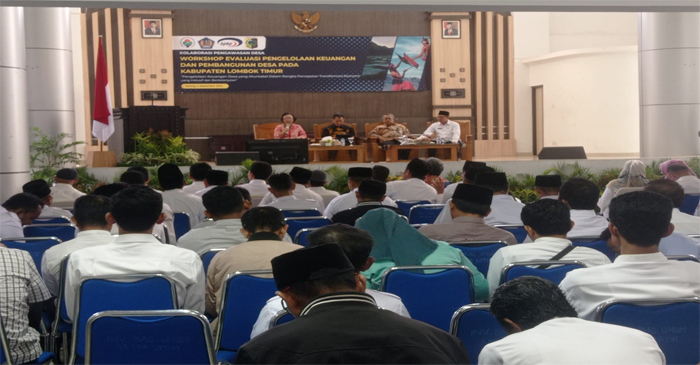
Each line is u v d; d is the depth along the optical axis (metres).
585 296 2.74
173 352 2.62
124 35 17.19
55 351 4.24
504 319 2.09
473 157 18.69
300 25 17.81
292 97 17.91
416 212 6.41
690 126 13.12
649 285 2.68
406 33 18.20
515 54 20.31
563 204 3.58
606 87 19.09
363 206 5.43
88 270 3.31
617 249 4.07
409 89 18.27
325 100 18.02
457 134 14.34
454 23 18.31
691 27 13.00
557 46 21.20
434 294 3.32
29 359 3.29
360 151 13.66
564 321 2.00
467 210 4.27
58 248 3.96
